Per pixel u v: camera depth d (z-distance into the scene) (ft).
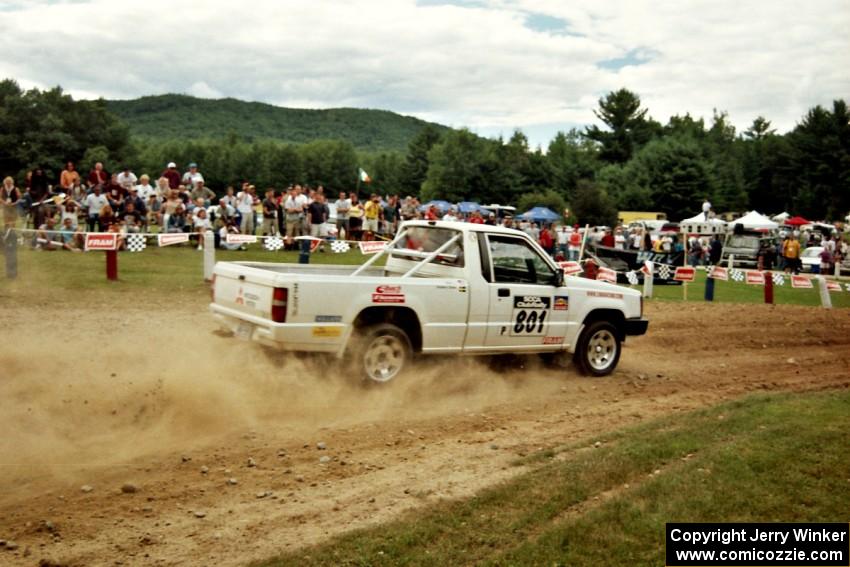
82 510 16.87
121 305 41.16
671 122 467.11
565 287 32.01
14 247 46.21
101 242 47.83
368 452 21.52
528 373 32.71
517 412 26.66
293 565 14.46
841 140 330.75
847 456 20.54
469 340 29.43
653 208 282.97
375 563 14.60
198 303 43.50
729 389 32.27
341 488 18.74
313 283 25.49
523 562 14.67
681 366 37.14
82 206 67.36
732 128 487.61
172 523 16.43
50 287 44.50
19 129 270.26
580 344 32.86
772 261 119.24
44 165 263.70
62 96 283.59
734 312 55.47
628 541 15.57
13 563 14.39
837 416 24.91
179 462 19.98
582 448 22.22
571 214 216.13
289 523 16.62
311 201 70.23
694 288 80.07
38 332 33.06
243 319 26.61
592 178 297.94
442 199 282.97
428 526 16.24
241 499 17.84
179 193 70.59
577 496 18.04
